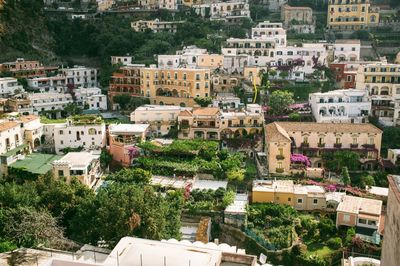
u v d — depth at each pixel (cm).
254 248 8219
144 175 9869
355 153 10925
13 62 17712
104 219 6844
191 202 9194
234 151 11881
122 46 18738
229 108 13475
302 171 10519
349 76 14900
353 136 11131
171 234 7300
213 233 8731
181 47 18550
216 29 19900
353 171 10925
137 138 11462
